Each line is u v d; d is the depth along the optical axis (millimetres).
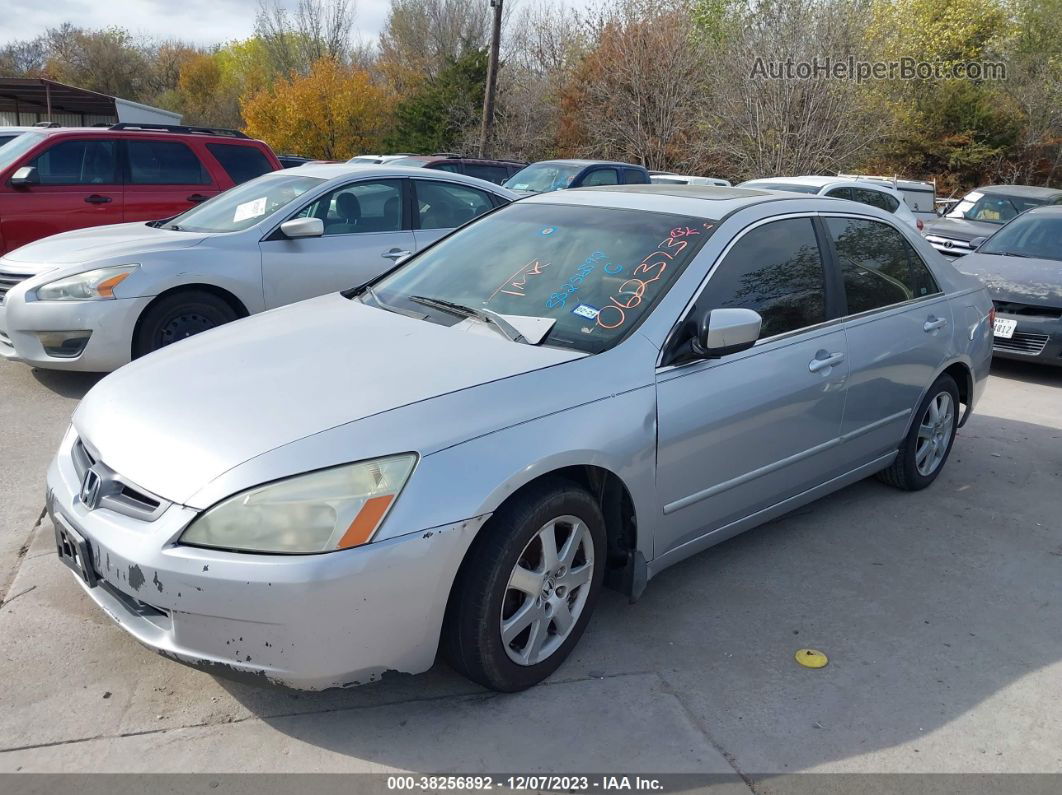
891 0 30844
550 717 2842
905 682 3154
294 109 36781
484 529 2717
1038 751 2814
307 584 2396
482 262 3887
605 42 28000
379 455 2553
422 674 3051
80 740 2648
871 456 4488
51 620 3270
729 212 3758
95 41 57188
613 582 3357
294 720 2775
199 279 6004
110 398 3031
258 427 2639
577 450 2869
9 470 4672
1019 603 3789
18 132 10992
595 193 4254
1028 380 8070
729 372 3443
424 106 33562
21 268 5996
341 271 6609
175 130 9234
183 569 2426
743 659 3242
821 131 23391
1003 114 30188
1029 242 8883
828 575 3951
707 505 3488
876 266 4422
